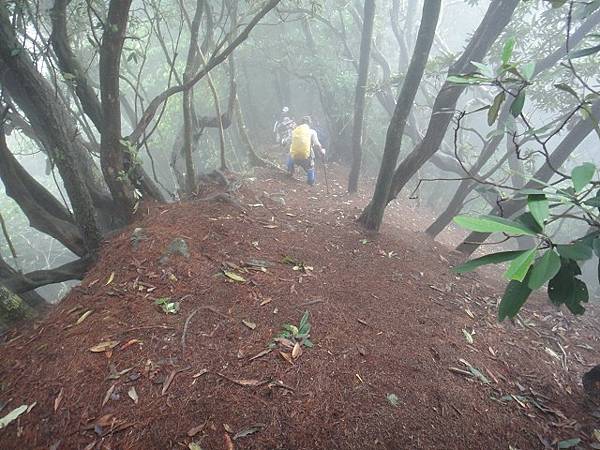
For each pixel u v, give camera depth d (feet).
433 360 9.50
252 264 11.99
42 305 12.88
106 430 6.68
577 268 4.26
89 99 13.64
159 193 16.12
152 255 11.28
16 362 8.25
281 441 6.83
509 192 20.90
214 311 9.63
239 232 13.83
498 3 13.16
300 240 14.79
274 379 7.93
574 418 8.93
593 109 13.84
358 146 24.84
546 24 19.85
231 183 18.45
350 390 8.02
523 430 8.22
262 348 8.70
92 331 8.65
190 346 8.46
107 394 7.25
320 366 8.45
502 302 4.50
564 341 12.30
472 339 10.91
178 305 9.65
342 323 10.09
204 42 17.88
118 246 12.10
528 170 21.89
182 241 11.87
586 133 14.33
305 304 10.55
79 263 12.99
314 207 20.65
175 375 7.72
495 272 20.51
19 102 13.08
